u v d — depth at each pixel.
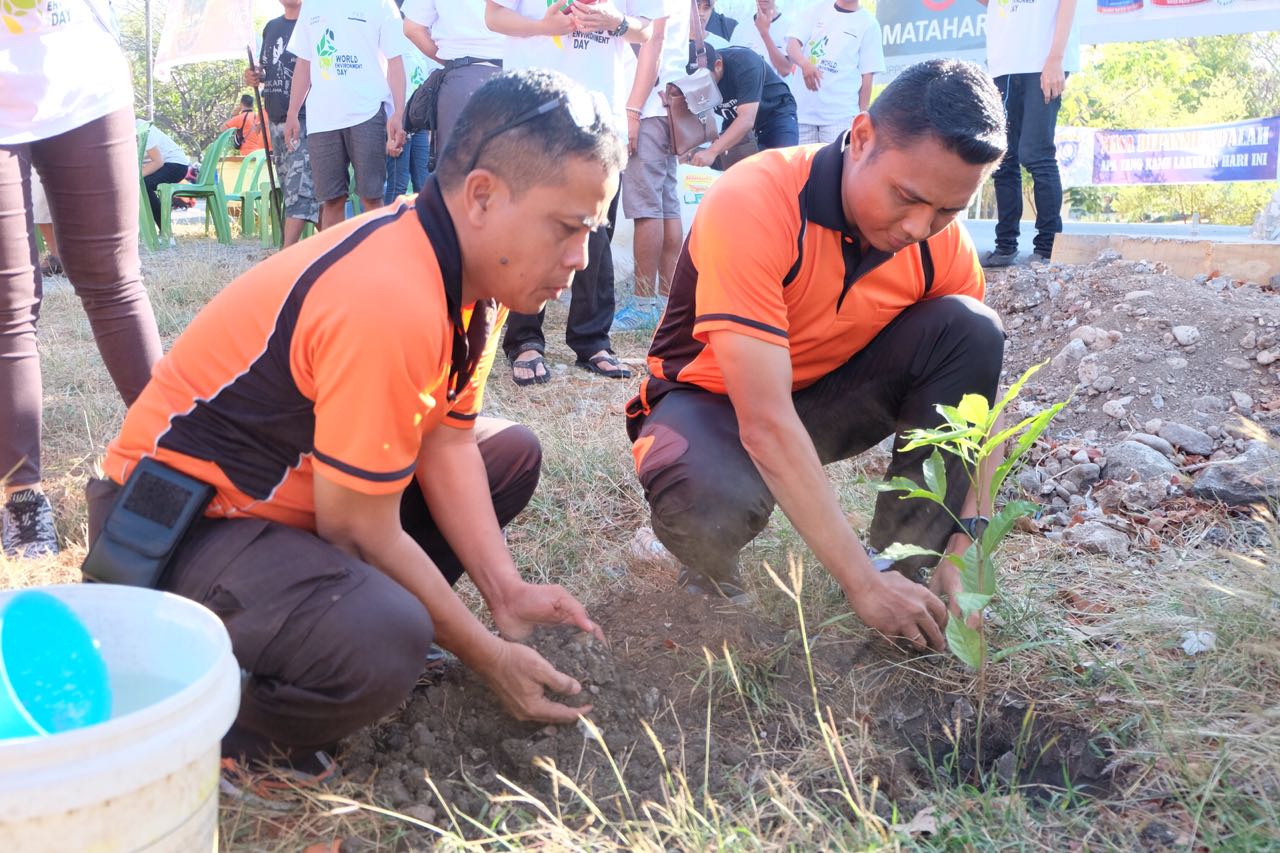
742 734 2.07
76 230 2.84
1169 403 3.67
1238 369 3.75
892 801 1.87
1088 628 2.34
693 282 2.35
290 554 1.73
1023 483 3.24
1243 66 20.64
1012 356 4.47
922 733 2.11
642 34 4.70
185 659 1.55
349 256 1.64
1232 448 3.38
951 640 1.90
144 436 1.77
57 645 1.56
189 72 22.41
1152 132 9.70
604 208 1.67
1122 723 2.01
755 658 2.26
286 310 1.65
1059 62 5.93
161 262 8.16
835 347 2.38
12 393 2.76
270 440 1.74
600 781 1.93
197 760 1.34
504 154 1.59
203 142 22.89
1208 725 1.94
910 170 1.90
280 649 1.70
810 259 2.16
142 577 1.69
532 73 1.65
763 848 1.67
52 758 1.18
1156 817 1.75
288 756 1.87
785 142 6.39
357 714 1.75
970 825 1.74
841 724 2.08
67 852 1.20
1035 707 2.12
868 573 2.05
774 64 7.24
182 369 1.75
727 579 2.47
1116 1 7.88
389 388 1.60
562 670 2.19
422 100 4.65
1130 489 3.09
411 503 2.16
